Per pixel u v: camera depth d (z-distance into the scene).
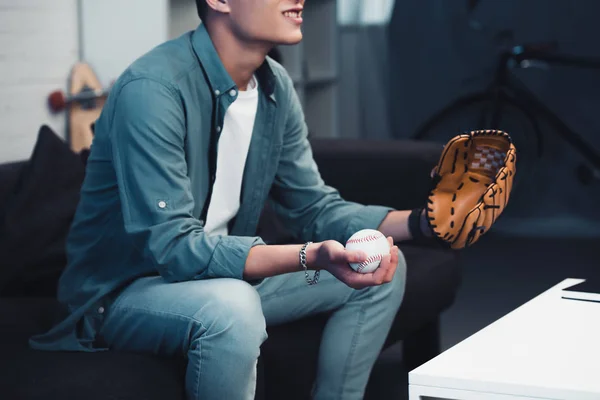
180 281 1.81
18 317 2.14
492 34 5.92
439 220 1.89
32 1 2.96
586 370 1.34
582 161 5.79
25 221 2.36
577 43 5.83
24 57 2.93
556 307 1.70
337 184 2.95
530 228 5.62
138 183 1.79
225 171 2.05
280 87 2.10
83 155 2.56
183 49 1.92
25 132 2.94
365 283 1.70
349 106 6.12
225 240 1.79
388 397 2.79
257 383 1.96
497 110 5.50
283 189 2.21
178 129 1.84
